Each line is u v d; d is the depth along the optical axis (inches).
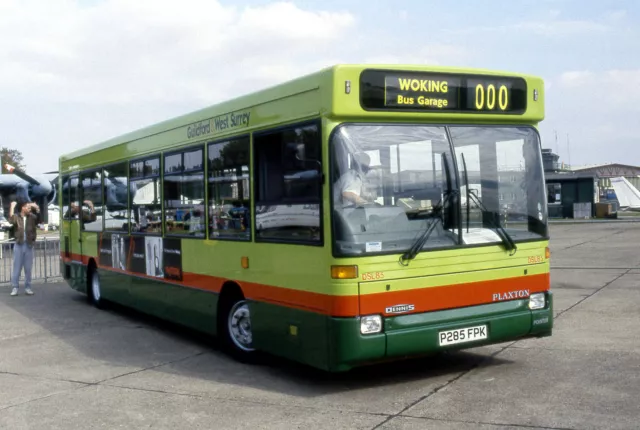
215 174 332.8
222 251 326.3
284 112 277.4
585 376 269.1
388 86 256.8
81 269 549.3
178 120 374.0
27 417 249.8
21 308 525.7
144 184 420.8
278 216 281.0
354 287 246.8
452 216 267.1
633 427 208.7
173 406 257.0
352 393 263.0
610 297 466.6
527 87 287.7
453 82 270.2
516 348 324.8
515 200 282.5
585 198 1759.4
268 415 240.1
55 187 1432.1
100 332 419.2
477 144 276.1
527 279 282.7
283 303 278.5
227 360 333.7
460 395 252.1
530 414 225.1
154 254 406.0
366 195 253.1
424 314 258.7
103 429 233.1
